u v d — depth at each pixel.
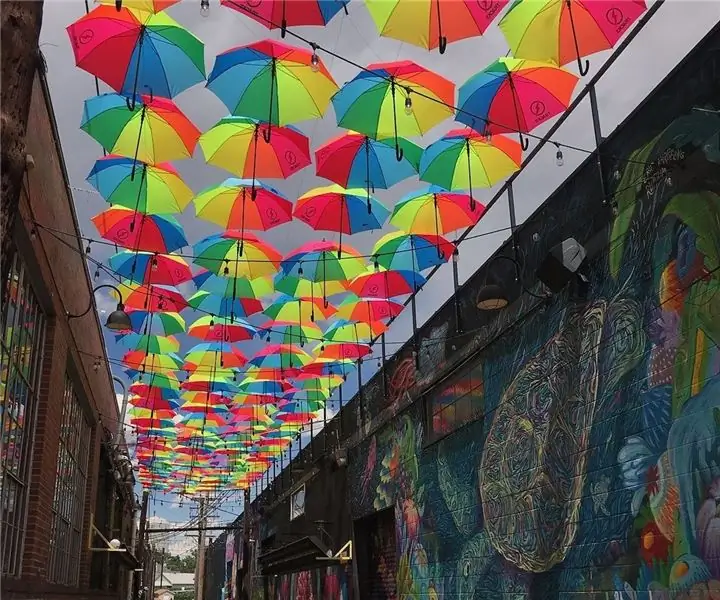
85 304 12.49
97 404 15.58
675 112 6.08
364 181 7.88
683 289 5.79
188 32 6.20
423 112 6.83
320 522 17.95
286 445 24.48
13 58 3.59
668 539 5.73
